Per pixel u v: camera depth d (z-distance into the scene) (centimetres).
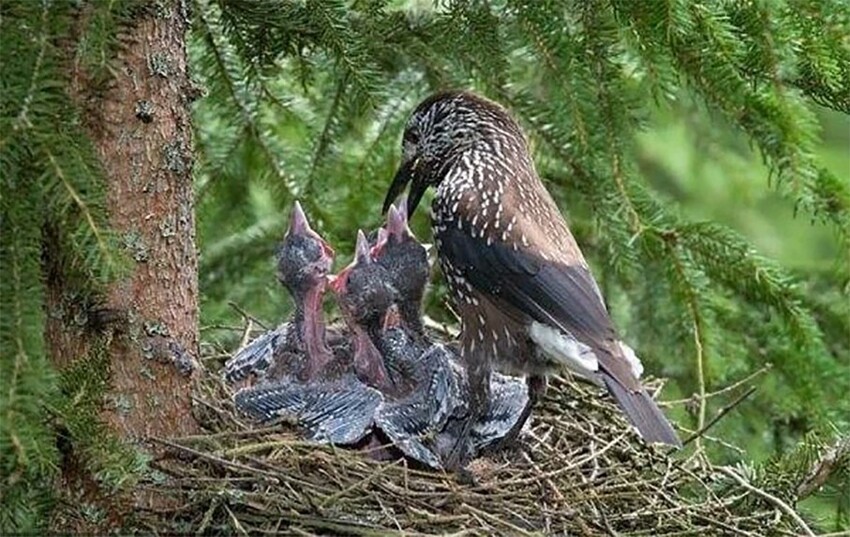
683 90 1127
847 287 1114
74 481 763
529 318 1031
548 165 1207
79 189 715
